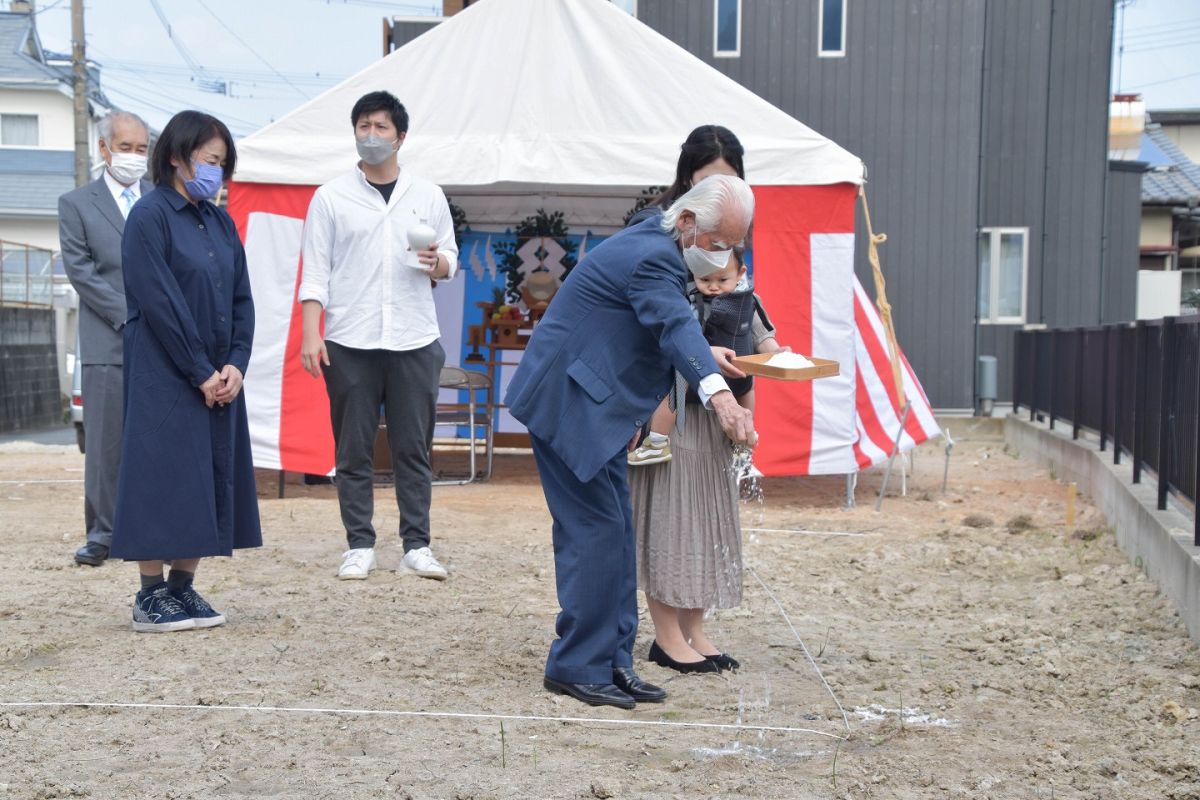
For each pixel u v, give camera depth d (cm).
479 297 1286
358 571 614
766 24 1753
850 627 545
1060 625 550
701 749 366
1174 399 656
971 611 584
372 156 614
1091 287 1800
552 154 929
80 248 618
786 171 919
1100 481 907
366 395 617
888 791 334
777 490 1062
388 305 612
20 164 3659
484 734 377
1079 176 1791
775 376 389
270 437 930
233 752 355
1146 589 616
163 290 475
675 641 461
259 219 929
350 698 412
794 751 368
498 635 507
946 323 1750
